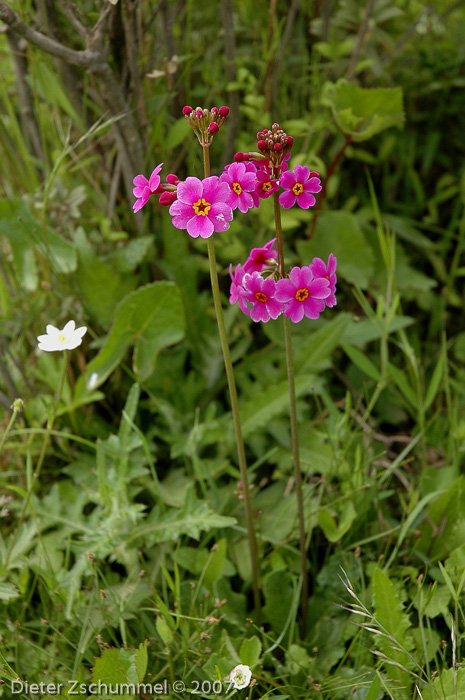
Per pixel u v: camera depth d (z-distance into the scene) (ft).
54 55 2.58
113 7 2.65
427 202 3.47
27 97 2.94
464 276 3.45
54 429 2.87
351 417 2.90
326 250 3.11
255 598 2.57
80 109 2.93
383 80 3.41
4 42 2.96
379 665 2.41
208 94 3.11
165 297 2.77
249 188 2.25
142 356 2.85
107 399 2.97
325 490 2.74
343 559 2.60
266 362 2.99
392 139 3.25
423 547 2.63
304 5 3.20
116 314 2.76
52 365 2.85
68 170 2.95
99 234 3.01
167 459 2.91
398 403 3.01
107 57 2.68
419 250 3.44
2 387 2.96
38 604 2.64
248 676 2.30
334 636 2.52
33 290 2.92
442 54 3.46
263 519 2.74
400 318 2.89
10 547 2.58
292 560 2.66
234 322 3.04
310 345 2.91
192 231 2.22
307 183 2.29
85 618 2.50
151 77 2.80
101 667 2.35
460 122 3.46
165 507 2.78
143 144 2.90
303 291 2.28
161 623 2.39
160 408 2.86
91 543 2.55
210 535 2.64
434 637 2.49
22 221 2.77
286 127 3.02
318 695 2.42
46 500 2.71
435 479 2.75
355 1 3.14
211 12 3.20
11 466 2.87
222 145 3.16
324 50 3.05
